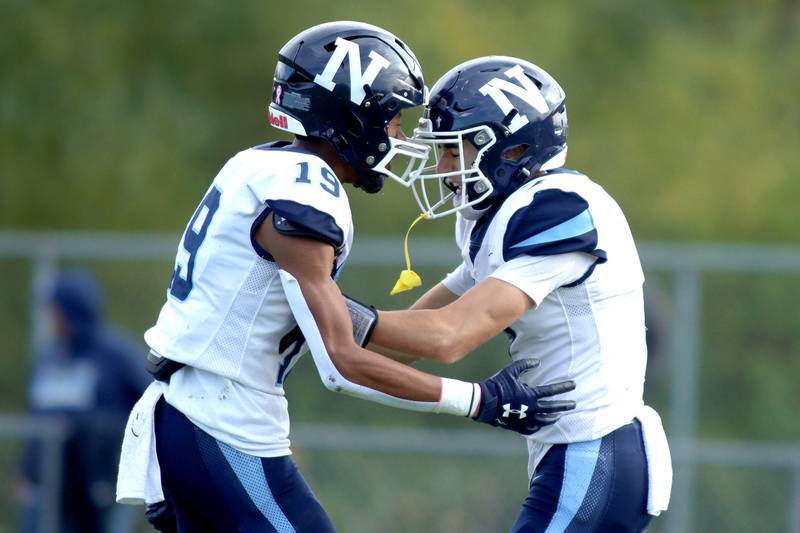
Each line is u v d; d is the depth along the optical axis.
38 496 22.80
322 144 13.91
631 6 43.34
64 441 22.84
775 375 25.12
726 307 25.22
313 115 13.73
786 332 25.11
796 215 38.62
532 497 13.76
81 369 22.95
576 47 42.28
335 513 24.14
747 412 25.11
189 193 38.12
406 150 13.95
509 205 13.61
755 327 25.17
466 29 39.31
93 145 37.94
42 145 37.97
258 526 13.24
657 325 25.03
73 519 22.86
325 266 12.88
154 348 13.51
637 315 14.00
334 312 12.78
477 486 24.16
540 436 13.77
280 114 13.92
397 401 13.00
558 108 14.05
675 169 39.94
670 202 38.50
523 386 13.20
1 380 26.08
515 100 13.80
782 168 40.62
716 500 24.05
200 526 13.88
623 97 41.94
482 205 13.99
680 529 24.06
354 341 12.89
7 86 38.00
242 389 13.19
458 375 25.09
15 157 37.91
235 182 13.29
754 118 43.03
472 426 25.19
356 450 24.17
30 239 26.20
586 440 13.58
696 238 37.84
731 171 40.03
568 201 13.45
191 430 13.27
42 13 38.19
